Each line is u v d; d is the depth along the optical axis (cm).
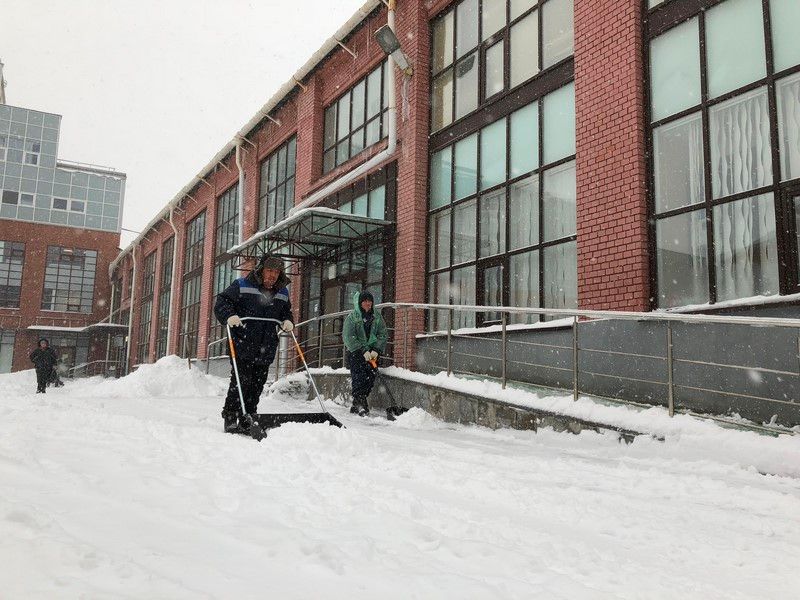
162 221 2916
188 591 172
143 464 362
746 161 665
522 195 968
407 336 1119
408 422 808
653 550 279
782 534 323
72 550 191
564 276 873
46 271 3922
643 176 759
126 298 3594
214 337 2152
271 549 218
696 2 736
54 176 4031
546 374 816
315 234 1277
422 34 1230
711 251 681
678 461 534
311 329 1483
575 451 605
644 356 631
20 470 317
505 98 1023
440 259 1133
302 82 1627
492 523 299
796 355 558
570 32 922
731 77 691
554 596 200
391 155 1229
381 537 252
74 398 1000
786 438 505
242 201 1906
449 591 195
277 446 455
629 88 783
